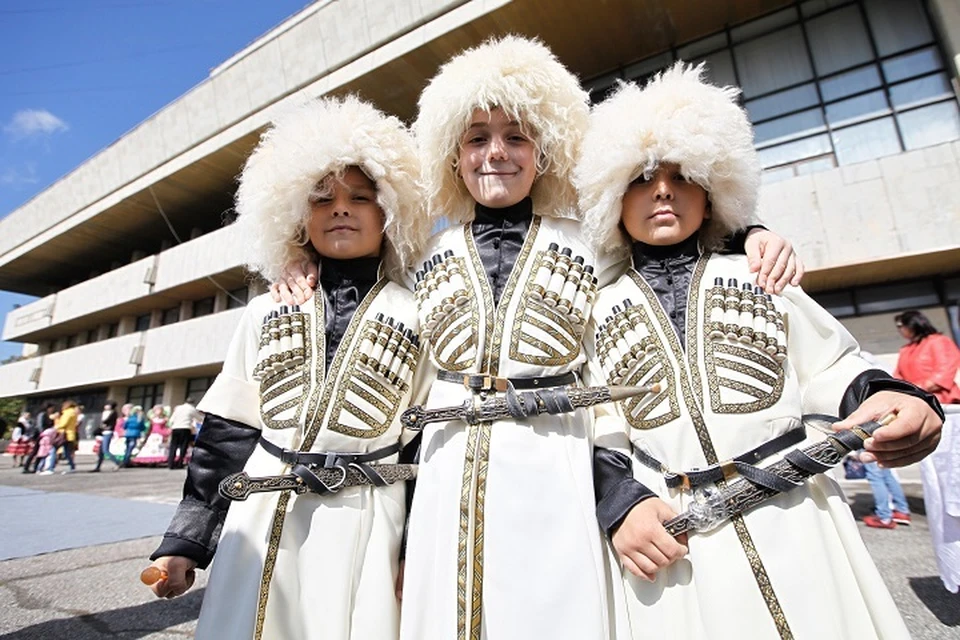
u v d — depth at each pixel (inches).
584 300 51.3
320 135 54.9
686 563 41.6
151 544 158.2
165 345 645.3
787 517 39.4
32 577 125.3
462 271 53.3
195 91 578.2
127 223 730.8
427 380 56.2
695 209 50.5
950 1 284.4
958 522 92.8
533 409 44.4
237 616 44.0
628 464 46.9
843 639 35.3
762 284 46.4
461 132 56.9
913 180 268.4
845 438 38.2
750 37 353.1
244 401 53.7
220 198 660.1
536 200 62.5
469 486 43.1
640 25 365.7
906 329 150.3
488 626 39.6
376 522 48.7
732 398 42.5
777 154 328.8
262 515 48.3
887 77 306.5
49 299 869.8
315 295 56.3
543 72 56.0
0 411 1353.3
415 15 413.7
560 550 40.9
